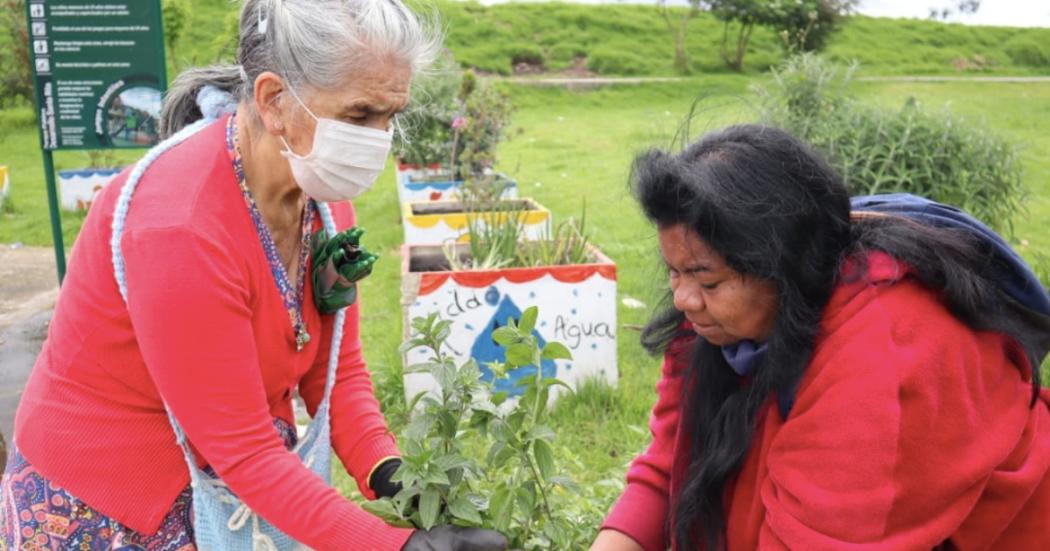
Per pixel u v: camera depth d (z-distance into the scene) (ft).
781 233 5.18
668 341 6.68
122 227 5.80
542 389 6.88
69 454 6.29
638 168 5.49
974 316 5.32
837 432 5.08
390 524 6.68
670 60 100.99
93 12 19.02
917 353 5.10
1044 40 114.73
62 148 19.63
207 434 5.88
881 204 5.90
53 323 6.54
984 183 23.00
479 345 15.39
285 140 5.98
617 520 6.78
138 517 6.37
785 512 5.29
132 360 6.17
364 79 5.78
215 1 86.99
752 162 5.20
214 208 5.87
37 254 29.37
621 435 14.28
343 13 5.73
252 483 5.96
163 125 6.93
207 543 6.43
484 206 22.20
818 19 97.76
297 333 6.59
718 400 6.16
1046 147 48.67
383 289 24.06
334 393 7.48
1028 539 5.75
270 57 5.82
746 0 96.78
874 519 5.01
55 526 6.37
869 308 5.21
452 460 6.42
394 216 33.04
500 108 29.30
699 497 6.02
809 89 23.86
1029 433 5.73
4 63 61.00
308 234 6.69
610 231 29.73
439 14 6.56
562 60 98.89
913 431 5.08
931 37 112.47
